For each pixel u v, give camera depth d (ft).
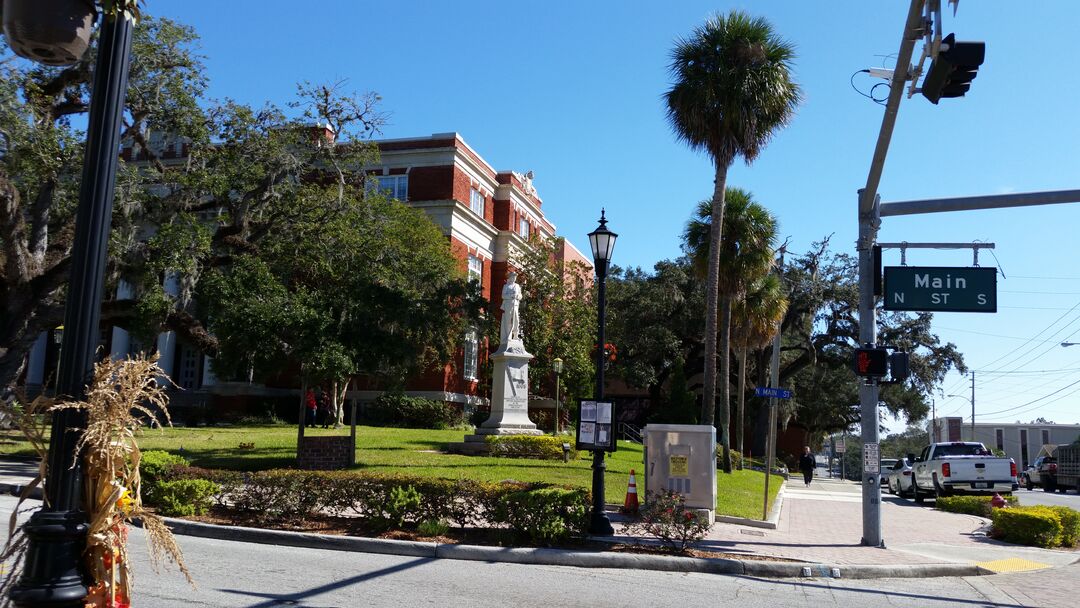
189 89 77.87
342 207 88.58
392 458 63.67
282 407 123.44
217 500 42.68
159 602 23.62
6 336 71.41
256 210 86.53
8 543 13.00
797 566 35.06
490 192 143.74
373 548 35.19
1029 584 34.73
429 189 128.36
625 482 58.49
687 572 34.19
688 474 47.44
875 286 44.04
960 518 64.08
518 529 36.94
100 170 12.59
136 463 13.38
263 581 27.35
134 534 35.81
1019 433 249.55
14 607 11.80
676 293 147.95
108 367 12.78
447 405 117.91
